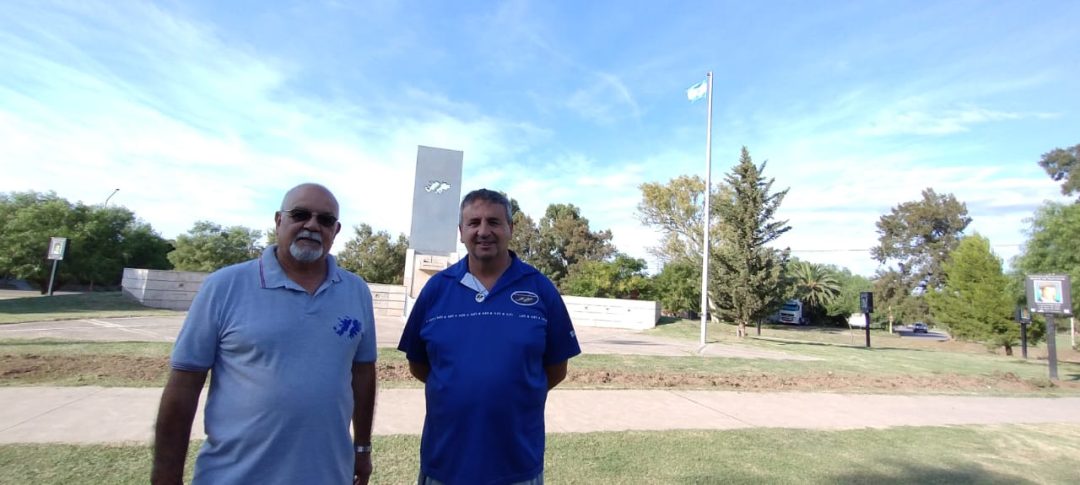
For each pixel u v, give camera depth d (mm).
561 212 54625
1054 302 13867
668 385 9820
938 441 6770
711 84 19844
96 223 31641
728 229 25703
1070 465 5969
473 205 2744
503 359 2500
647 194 38906
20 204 29828
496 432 2443
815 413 8211
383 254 39125
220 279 2336
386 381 8461
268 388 2186
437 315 2684
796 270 56156
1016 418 8602
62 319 14602
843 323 57438
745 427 7023
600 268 35281
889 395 10250
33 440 4848
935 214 55156
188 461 4648
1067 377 14469
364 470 2736
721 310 24828
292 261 2447
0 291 38125
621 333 23781
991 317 23516
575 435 6133
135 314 17609
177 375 2227
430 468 2547
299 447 2197
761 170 24062
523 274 2781
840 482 5043
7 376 7184
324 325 2365
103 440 4945
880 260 58906
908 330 61938
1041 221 21578
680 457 5516
